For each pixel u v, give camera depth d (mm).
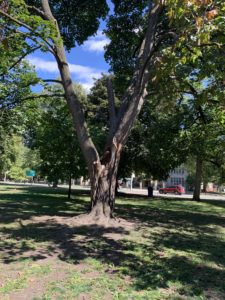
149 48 12219
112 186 12203
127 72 17172
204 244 10023
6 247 8406
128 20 16562
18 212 14258
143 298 5672
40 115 16781
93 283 6266
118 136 12320
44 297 5570
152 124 28953
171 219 15367
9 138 32500
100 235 10117
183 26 8281
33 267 6984
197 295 5938
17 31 11281
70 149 21594
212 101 10758
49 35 11305
